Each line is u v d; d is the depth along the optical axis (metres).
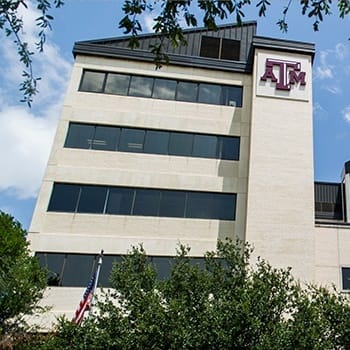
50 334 14.51
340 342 11.83
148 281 12.37
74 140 23.66
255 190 22.17
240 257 13.12
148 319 10.80
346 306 12.41
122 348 10.62
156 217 22.08
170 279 12.66
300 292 13.30
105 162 23.22
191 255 21.11
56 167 22.77
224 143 24.34
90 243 21.12
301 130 23.97
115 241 21.27
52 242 20.95
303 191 22.27
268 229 21.25
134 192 22.62
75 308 19.53
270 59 25.91
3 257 17.91
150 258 21.06
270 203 21.89
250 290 11.55
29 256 19.09
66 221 21.58
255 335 10.66
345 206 27.92
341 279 20.53
